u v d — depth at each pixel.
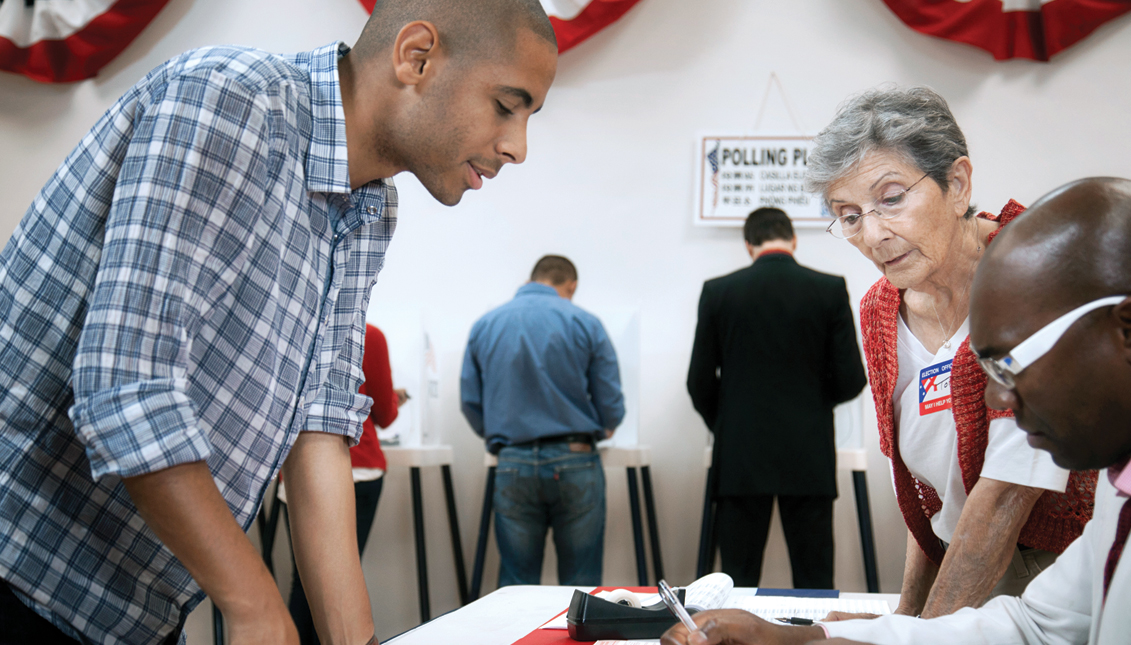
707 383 2.92
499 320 3.06
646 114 3.48
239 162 0.82
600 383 3.03
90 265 0.83
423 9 0.92
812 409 2.77
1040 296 0.69
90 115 3.63
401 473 3.57
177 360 0.78
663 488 3.44
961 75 3.26
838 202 1.20
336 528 1.06
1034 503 1.10
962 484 1.20
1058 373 0.68
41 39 3.54
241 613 0.78
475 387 3.12
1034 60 3.19
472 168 0.98
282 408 0.97
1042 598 0.88
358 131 0.97
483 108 0.93
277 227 0.89
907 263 1.16
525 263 3.54
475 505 3.54
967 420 1.12
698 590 1.31
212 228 0.81
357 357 1.11
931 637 0.88
